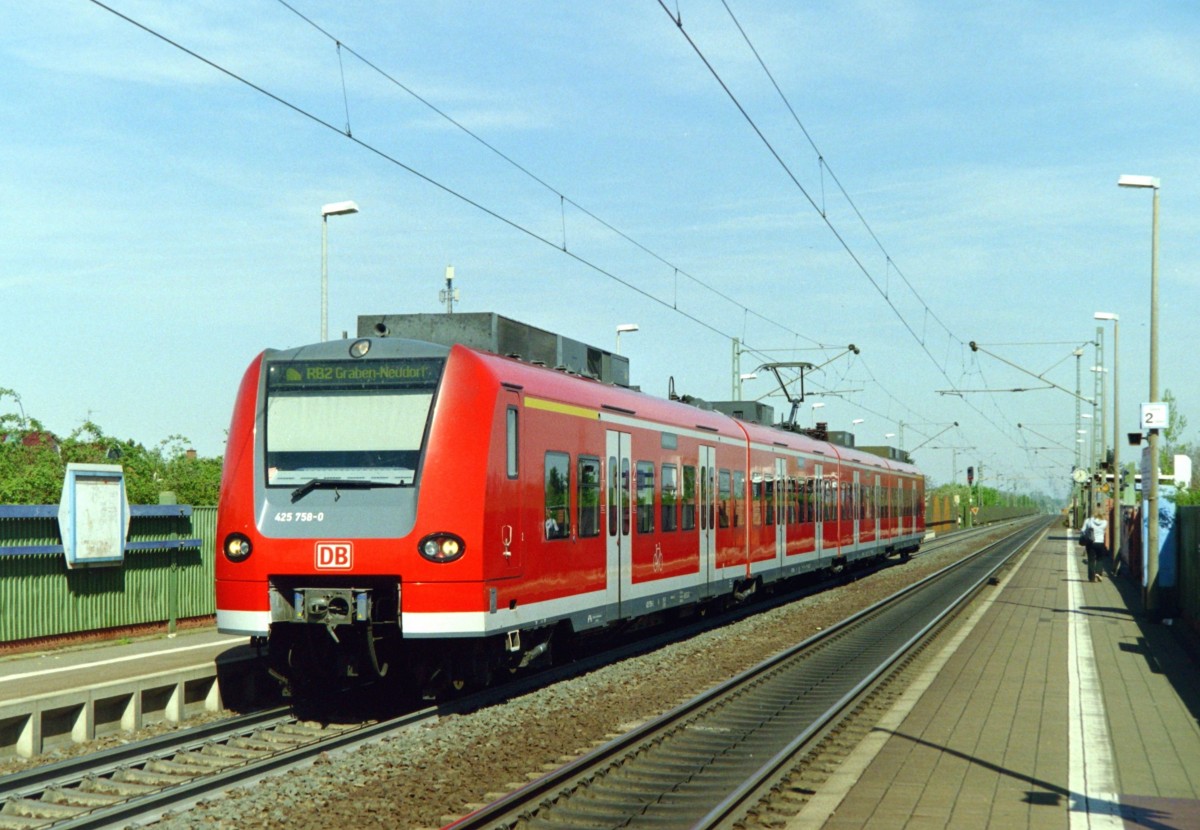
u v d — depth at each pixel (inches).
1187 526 797.9
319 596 480.4
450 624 470.9
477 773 386.6
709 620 908.6
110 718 456.4
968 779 373.4
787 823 324.8
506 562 500.4
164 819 332.8
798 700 549.6
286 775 381.1
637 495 673.6
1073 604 1031.0
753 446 944.9
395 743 434.0
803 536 1116.5
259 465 495.5
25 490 786.8
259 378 509.4
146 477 931.3
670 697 553.6
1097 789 360.2
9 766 394.9
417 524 472.4
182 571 711.1
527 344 607.5
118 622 652.7
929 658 674.2
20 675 510.9
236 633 485.7
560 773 362.0
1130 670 619.8
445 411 487.5
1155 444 880.3
